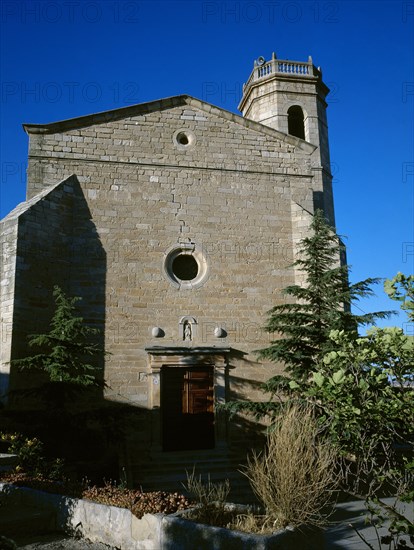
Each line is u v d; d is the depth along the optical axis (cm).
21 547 654
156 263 1592
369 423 559
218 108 1766
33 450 981
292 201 1761
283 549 565
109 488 759
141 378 1498
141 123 1697
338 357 566
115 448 1391
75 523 714
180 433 1518
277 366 1600
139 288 1560
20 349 1351
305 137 2186
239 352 1586
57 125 1622
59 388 1192
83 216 1571
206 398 1562
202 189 1694
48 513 738
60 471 999
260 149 1783
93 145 1641
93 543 677
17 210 1495
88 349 1316
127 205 1616
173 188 1669
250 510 668
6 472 895
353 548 734
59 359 1251
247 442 1517
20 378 1333
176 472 1366
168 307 1568
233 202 1708
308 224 1714
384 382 550
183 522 598
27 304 1394
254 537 550
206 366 1570
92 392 1448
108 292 1533
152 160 1672
